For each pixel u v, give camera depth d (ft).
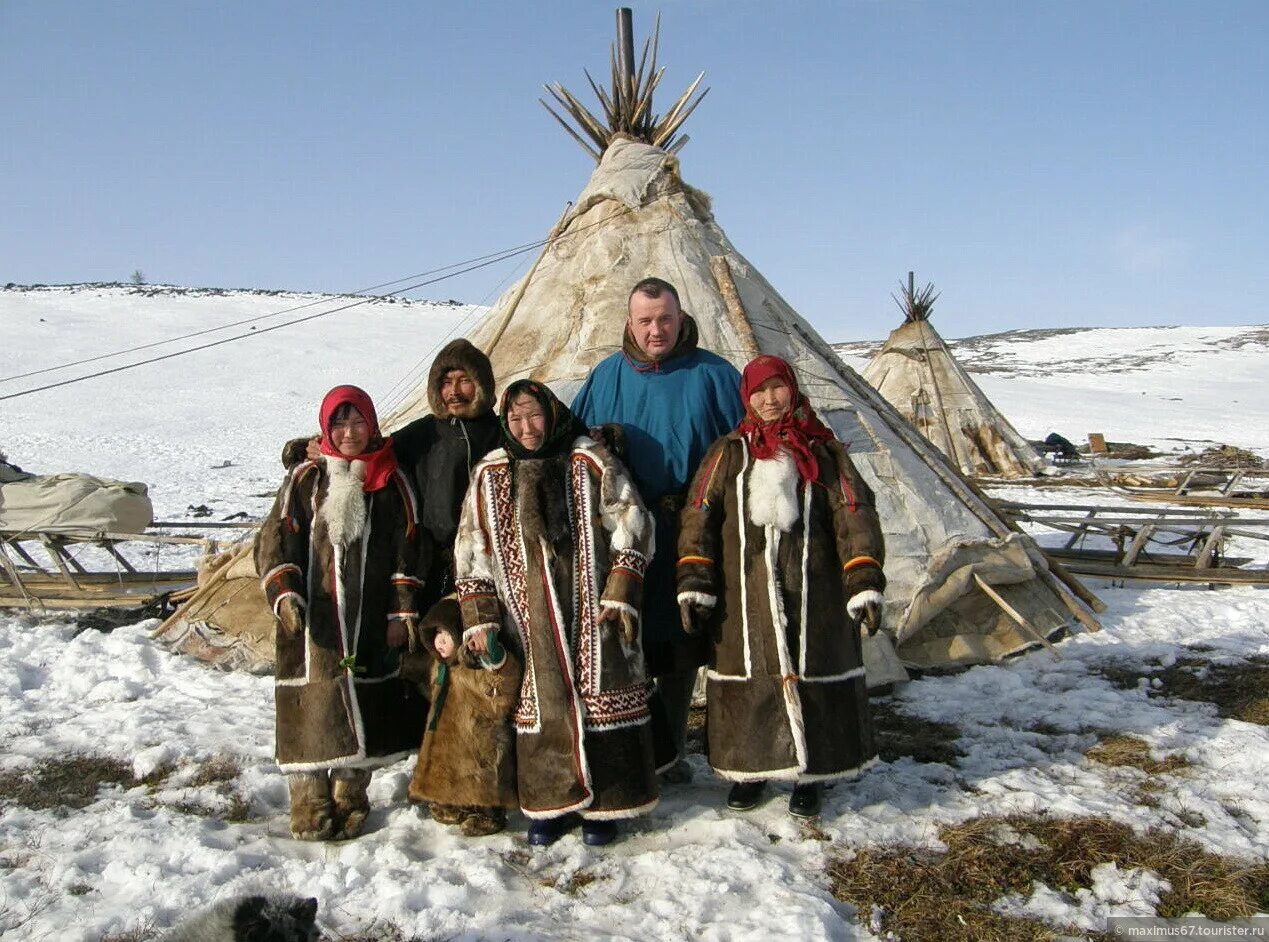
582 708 12.25
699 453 14.11
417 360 151.12
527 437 12.57
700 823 13.05
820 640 12.74
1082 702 17.75
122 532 27.35
